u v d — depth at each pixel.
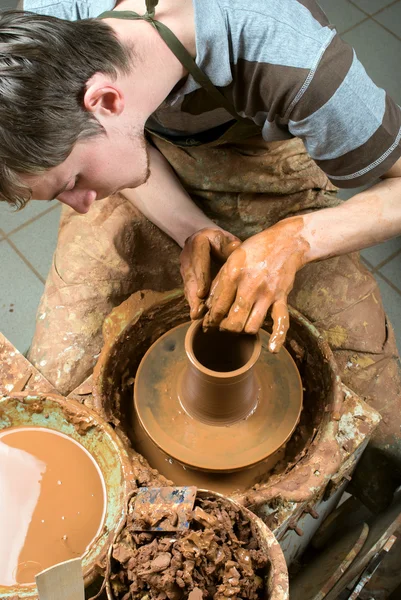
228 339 1.41
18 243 2.86
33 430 1.38
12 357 1.69
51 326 1.79
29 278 2.79
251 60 1.15
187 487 1.09
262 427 1.48
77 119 0.96
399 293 2.79
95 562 1.14
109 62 1.00
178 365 1.57
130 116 1.08
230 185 1.89
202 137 1.56
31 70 0.89
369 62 3.25
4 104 0.88
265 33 1.12
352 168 1.29
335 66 1.14
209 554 1.00
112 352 1.60
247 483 1.54
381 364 1.84
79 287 1.82
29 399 1.35
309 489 1.33
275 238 1.36
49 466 1.33
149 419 1.50
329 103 1.16
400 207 1.41
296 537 1.59
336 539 1.87
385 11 3.43
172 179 1.83
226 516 1.07
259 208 1.94
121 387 1.71
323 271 1.89
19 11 0.96
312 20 1.17
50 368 1.73
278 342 1.28
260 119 1.33
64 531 1.25
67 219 1.94
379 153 1.25
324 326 1.85
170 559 1.00
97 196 1.20
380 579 1.75
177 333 1.63
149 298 1.67
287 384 1.54
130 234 1.90
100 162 1.08
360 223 1.40
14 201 1.05
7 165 0.94
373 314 1.88
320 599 1.33
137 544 1.05
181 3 1.13
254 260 1.32
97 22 1.04
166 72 1.13
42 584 0.87
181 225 1.77
